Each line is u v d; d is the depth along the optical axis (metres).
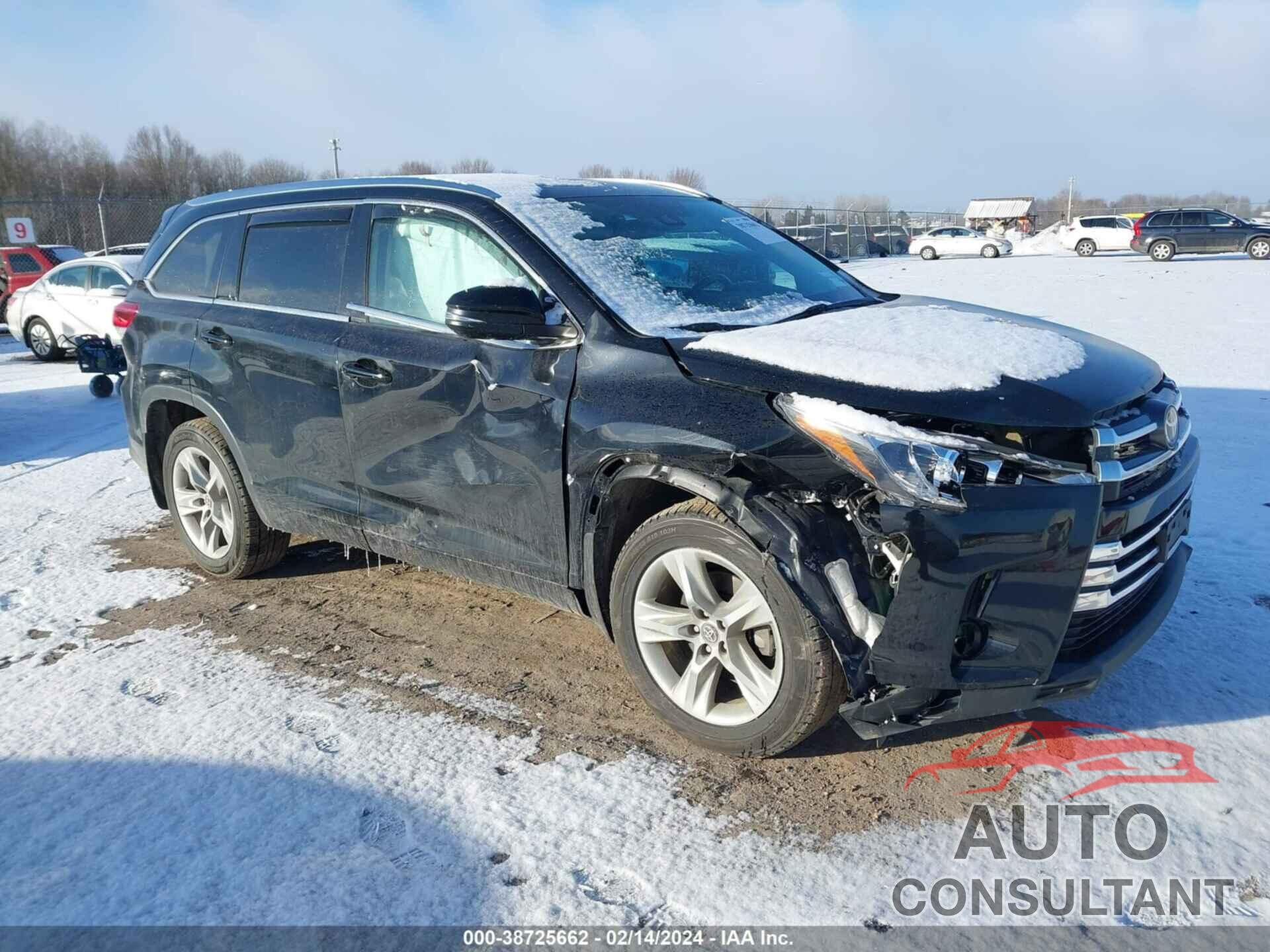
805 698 2.66
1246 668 3.34
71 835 2.65
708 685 2.92
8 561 4.94
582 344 3.08
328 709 3.30
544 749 3.01
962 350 2.78
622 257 3.40
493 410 3.24
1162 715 3.08
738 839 2.55
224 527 4.49
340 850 2.55
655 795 2.75
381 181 3.88
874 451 2.48
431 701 3.34
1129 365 2.98
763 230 4.27
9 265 19.81
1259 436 6.38
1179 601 3.88
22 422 9.00
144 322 4.64
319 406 3.82
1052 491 2.49
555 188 3.77
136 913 2.34
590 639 3.80
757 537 2.62
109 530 5.46
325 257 3.91
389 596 4.32
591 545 3.07
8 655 3.81
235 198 4.47
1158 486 2.76
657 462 2.84
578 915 2.29
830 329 3.04
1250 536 4.56
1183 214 30.06
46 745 3.11
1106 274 24.31
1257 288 18.11
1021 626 2.52
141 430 4.74
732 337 2.97
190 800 2.79
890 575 2.58
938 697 2.61
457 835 2.60
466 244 3.47
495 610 4.12
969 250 40.50
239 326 4.12
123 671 3.64
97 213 24.02
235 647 3.83
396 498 3.65
